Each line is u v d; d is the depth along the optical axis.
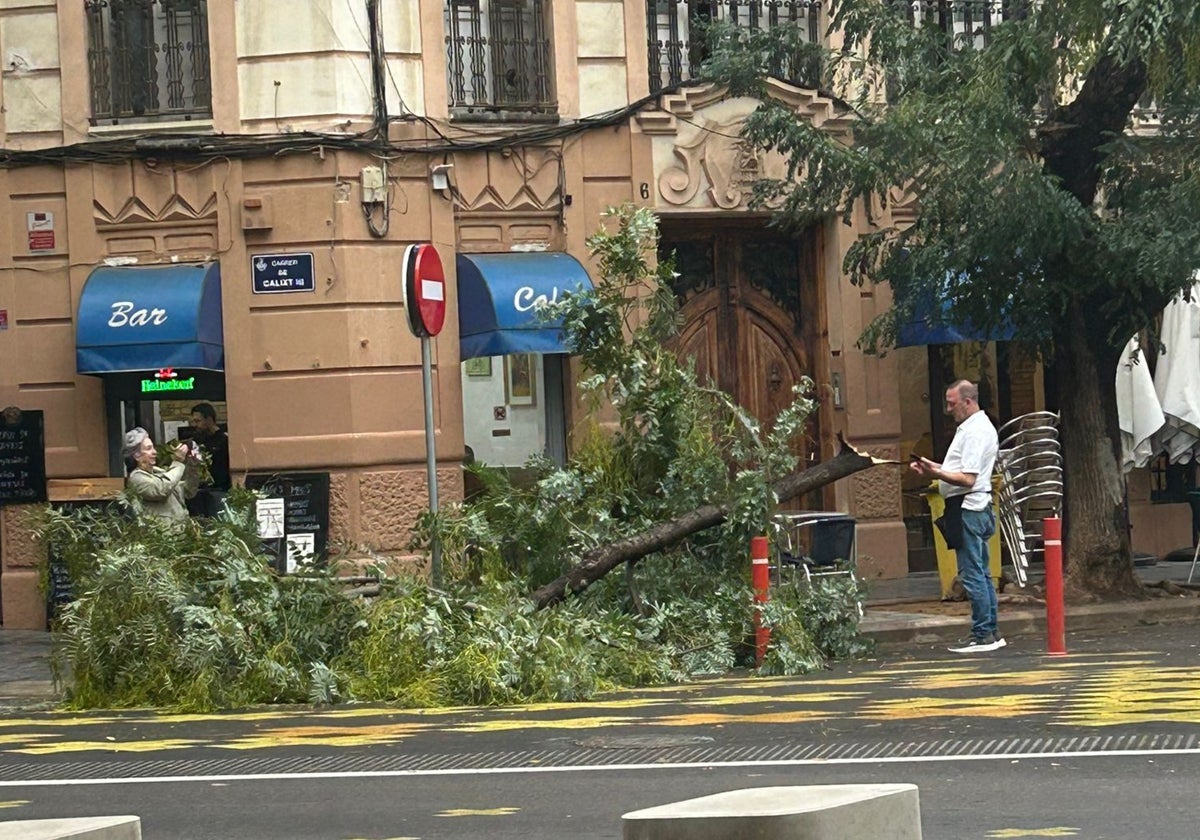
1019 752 8.77
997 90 16.98
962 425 15.05
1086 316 18.47
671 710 11.30
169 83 18.95
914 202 19.59
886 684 12.45
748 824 3.62
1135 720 9.77
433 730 10.62
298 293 18.61
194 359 18.31
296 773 8.93
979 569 15.02
